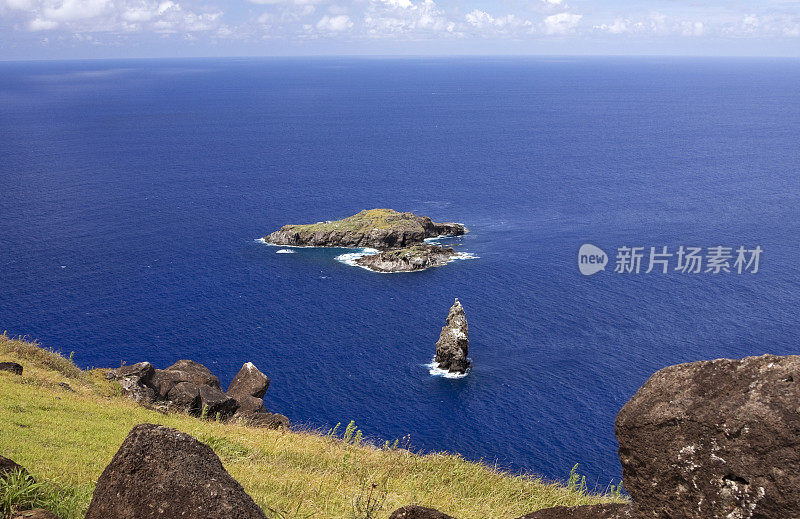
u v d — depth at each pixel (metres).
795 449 6.53
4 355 30.34
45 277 151.50
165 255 170.88
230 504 8.59
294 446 23.45
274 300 142.12
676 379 7.71
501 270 158.62
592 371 108.81
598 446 87.31
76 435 20.38
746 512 6.74
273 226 199.25
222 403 31.80
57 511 12.18
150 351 116.50
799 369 6.93
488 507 16.92
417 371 110.44
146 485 8.70
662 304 136.88
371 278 154.88
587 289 145.75
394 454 22.72
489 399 100.56
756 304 135.75
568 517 8.61
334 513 14.58
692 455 7.18
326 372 110.25
